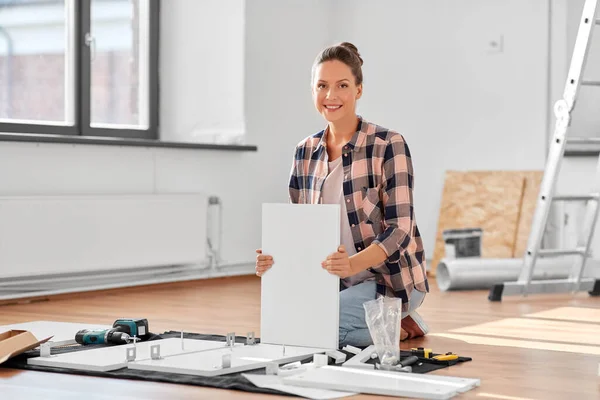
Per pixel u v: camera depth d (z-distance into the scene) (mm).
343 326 3537
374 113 7379
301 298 3305
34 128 5914
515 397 2729
